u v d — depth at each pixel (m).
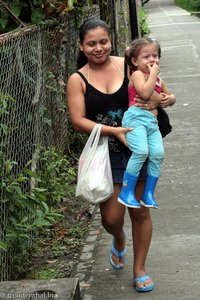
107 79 4.86
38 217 5.56
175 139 9.89
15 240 5.43
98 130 4.78
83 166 4.84
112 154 4.91
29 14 7.29
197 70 16.94
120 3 16.41
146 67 4.71
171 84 15.08
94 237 6.35
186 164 8.51
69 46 9.15
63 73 8.68
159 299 4.88
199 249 5.74
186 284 5.09
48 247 6.26
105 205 4.95
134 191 4.82
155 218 6.58
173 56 20.42
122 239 5.25
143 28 29.34
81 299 4.60
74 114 4.85
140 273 5.04
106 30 4.79
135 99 4.77
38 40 6.90
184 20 39.09
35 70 6.83
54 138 7.93
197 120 11.08
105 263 5.66
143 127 4.75
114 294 5.05
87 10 10.41
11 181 5.30
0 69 5.53
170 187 7.59
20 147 6.02
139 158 4.69
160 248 5.82
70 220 6.92
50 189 6.88
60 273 5.66
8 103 5.71
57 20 7.93
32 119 6.58
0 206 5.17
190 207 6.85
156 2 68.75
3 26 6.84
